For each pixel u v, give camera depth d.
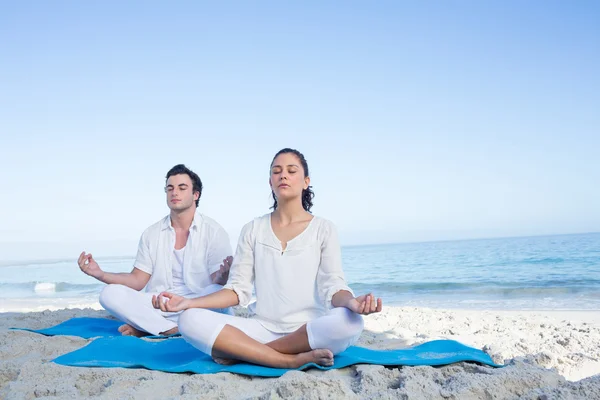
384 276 16.84
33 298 11.49
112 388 2.86
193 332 3.19
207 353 3.24
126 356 3.55
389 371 3.09
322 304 3.51
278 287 3.43
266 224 3.62
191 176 5.00
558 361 3.56
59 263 36.50
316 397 2.43
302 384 2.56
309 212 4.02
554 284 10.86
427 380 2.79
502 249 31.92
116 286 4.57
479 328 5.14
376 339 4.48
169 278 4.92
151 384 2.87
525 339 4.43
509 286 10.86
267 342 3.35
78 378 3.06
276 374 3.00
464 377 2.80
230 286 3.54
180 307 3.25
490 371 3.02
